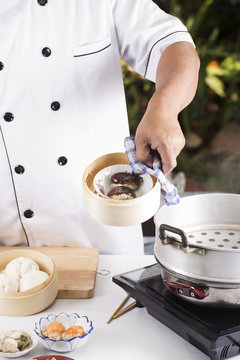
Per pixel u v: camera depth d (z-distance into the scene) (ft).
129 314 5.00
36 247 6.23
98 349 4.53
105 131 6.31
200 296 4.37
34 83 5.94
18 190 6.23
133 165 4.57
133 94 16.69
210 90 18.31
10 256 5.52
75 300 5.23
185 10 18.29
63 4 5.93
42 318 4.69
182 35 5.92
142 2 6.23
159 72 5.57
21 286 5.11
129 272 5.16
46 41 5.91
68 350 4.45
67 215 6.33
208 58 17.33
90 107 6.19
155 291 4.82
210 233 5.09
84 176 4.63
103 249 6.56
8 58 5.88
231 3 18.42
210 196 5.07
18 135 6.05
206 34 18.79
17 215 6.34
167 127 4.67
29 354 4.51
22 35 5.85
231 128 18.20
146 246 7.39
